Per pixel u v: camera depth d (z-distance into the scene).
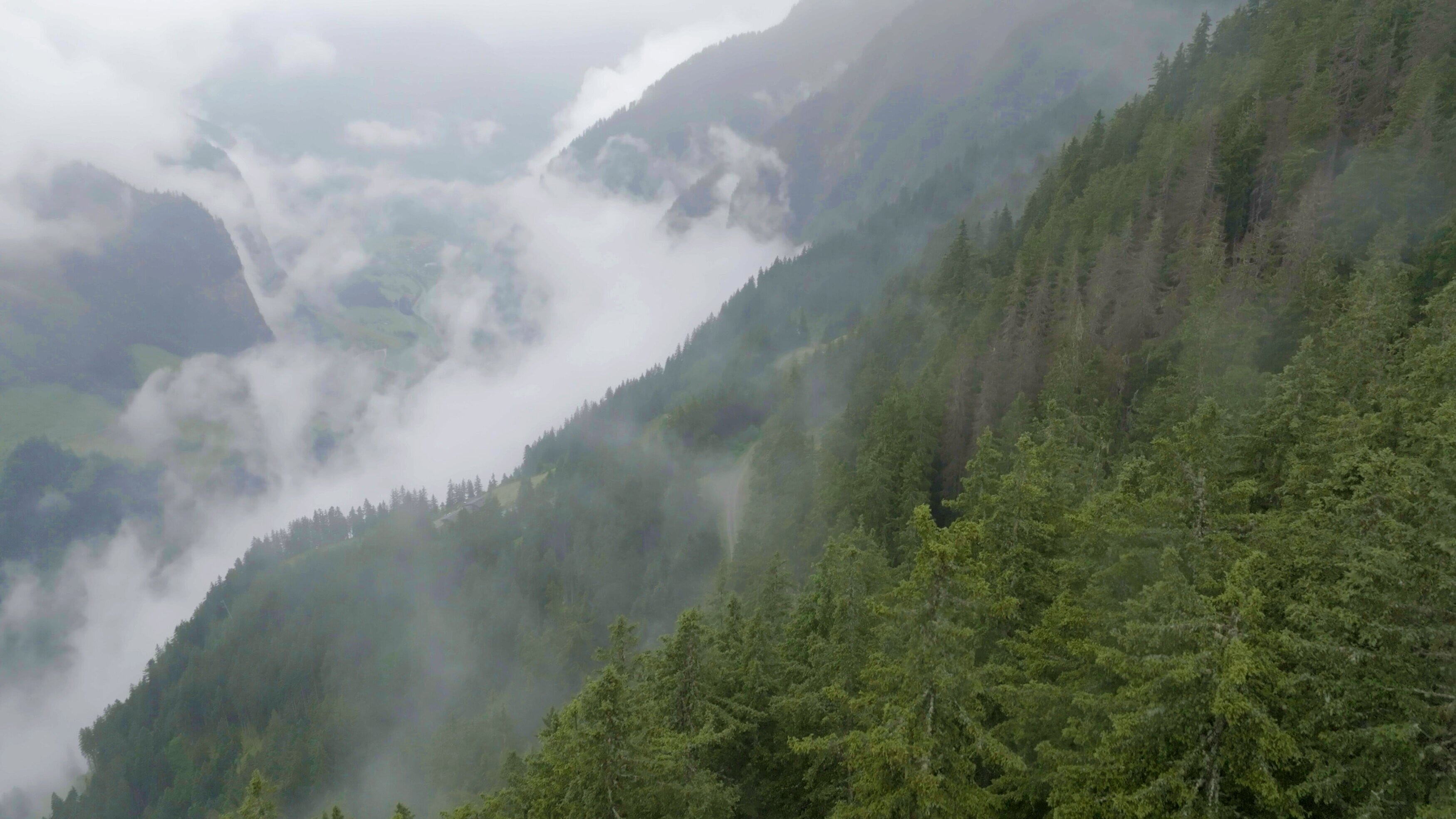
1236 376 43.81
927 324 108.94
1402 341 38.84
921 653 18.05
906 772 17.86
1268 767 15.77
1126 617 20.17
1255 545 21.05
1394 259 50.22
